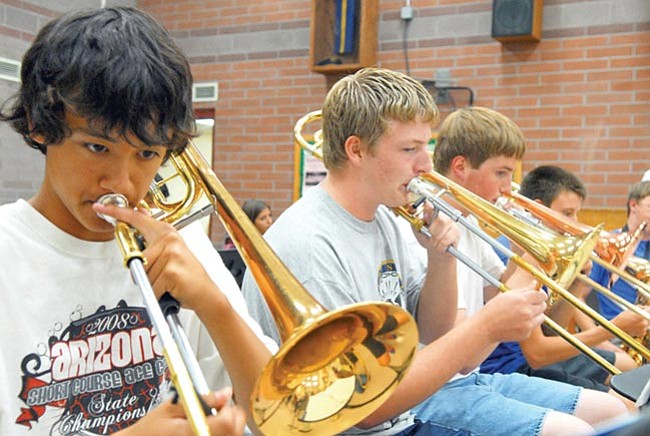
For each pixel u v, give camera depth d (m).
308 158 4.70
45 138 0.96
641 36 3.91
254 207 4.24
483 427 1.58
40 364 1.03
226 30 4.96
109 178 0.96
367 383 1.09
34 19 3.91
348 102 1.55
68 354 1.06
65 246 1.07
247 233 1.09
